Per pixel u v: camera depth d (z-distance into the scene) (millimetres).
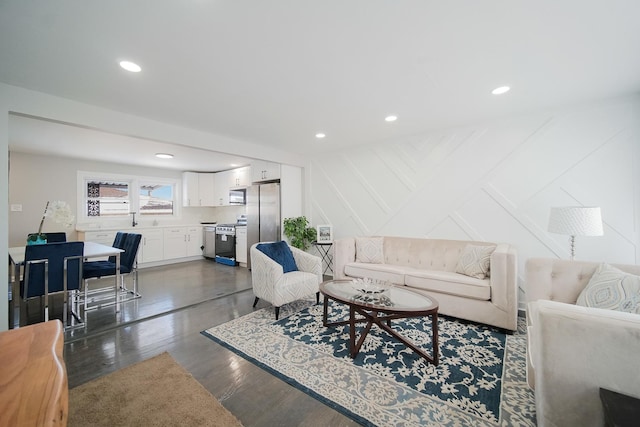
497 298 2521
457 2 1365
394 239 3797
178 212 6516
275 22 1488
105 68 1924
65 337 2436
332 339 2385
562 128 2811
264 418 1489
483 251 2865
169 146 4082
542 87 2344
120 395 1659
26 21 1423
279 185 4836
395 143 3963
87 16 1401
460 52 1811
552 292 2090
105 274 3158
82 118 2484
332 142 4094
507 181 3111
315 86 2260
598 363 1061
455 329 2580
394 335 2180
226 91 2316
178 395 1664
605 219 2623
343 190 4555
